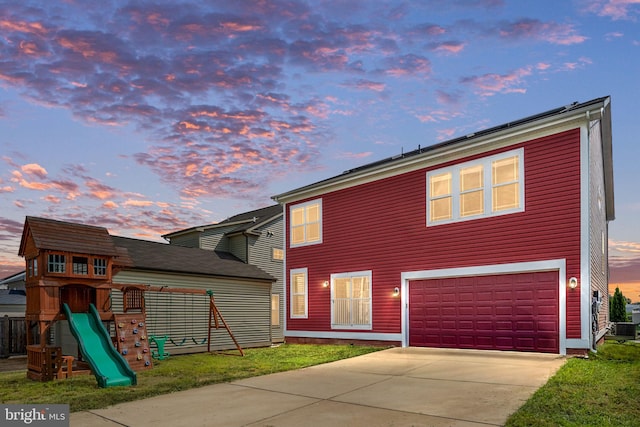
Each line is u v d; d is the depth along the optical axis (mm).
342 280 16109
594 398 6312
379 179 15219
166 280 16844
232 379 9430
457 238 12938
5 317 15562
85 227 11359
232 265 20922
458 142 13664
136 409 6730
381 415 5902
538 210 11352
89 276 10992
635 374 8094
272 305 22297
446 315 13062
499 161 12289
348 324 15648
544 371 8609
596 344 11289
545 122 11227
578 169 10773
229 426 5602
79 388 8602
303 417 5945
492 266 12078
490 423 5277
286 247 18266
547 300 11078
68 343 14359
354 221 15852
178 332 16891
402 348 13523
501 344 11789
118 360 9703
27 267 10898
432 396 6957
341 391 7695
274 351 14953
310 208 17672
